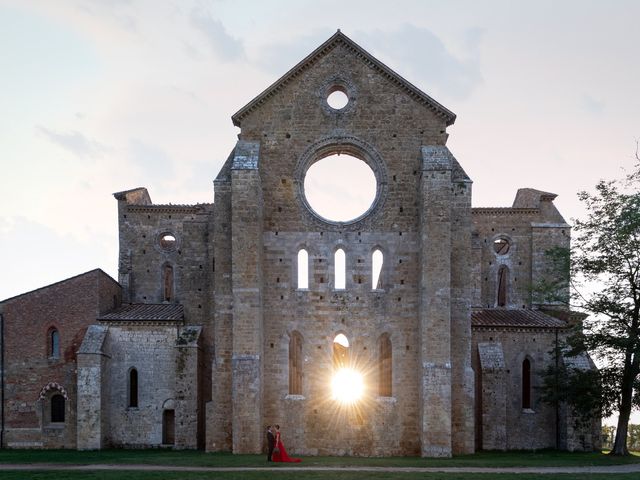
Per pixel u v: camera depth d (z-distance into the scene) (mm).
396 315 50469
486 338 56094
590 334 51312
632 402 50469
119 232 69250
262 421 49375
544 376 54219
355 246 51125
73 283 56812
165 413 55250
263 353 50000
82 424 52781
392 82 52219
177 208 69688
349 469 38312
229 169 51688
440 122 51938
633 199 50656
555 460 44875
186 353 53062
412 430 49344
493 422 53844
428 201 49062
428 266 48594
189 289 55062
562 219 69500
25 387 56125
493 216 69438
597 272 51812
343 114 51969
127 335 55406
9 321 56719
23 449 54594
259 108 52000
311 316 50594
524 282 68500
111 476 34188
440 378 47688
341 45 52438
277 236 51188
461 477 34750
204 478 33531
